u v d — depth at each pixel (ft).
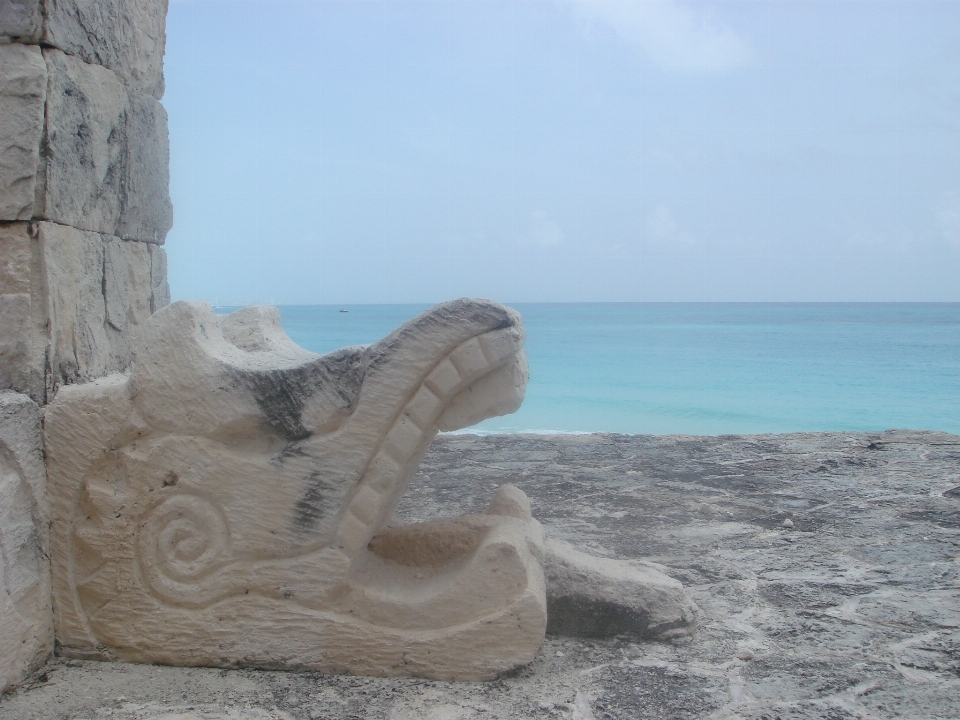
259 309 9.98
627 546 12.06
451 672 7.55
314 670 7.65
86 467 7.80
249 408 7.63
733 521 13.39
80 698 7.15
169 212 11.62
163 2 11.23
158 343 7.80
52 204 8.30
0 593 7.11
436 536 8.70
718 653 8.28
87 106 8.99
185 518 7.71
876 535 12.52
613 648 8.32
